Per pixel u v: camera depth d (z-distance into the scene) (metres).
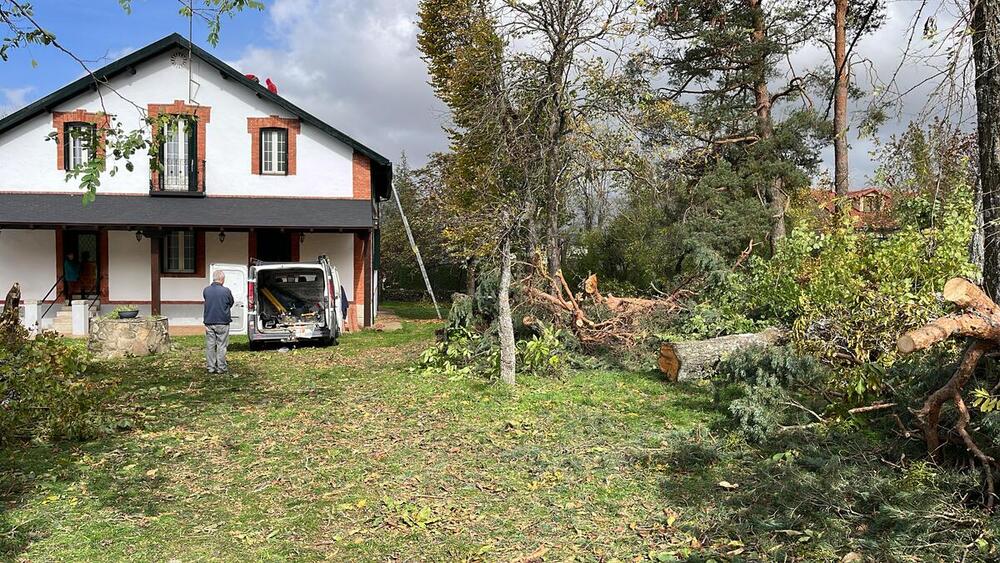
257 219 20.77
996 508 4.36
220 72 21.67
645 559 4.42
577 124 11.80
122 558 4.51
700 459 6.27
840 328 7.23
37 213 19.92
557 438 7.28
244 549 4.66
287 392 10.32
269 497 5.66
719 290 12.98
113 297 21.91
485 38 11.46
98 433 7.64
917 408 5.54
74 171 6.23
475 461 6.53
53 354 7.63
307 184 22.25
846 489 4.94
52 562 4.43
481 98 11.75
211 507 5.45
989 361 5.34
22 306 19.91
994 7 6.28
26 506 5.45
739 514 5.02
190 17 7.20
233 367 13.21
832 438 6.11
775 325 11.34
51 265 21.58
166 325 16.00
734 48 22.06
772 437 6.55
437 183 27.17
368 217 21.61
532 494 5.63
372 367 12.99
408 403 9.20
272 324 16.89
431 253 32.38
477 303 12.53
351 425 8.06
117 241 21.94
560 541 4.73
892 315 6.93
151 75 21.33
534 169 11.45
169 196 21.56
